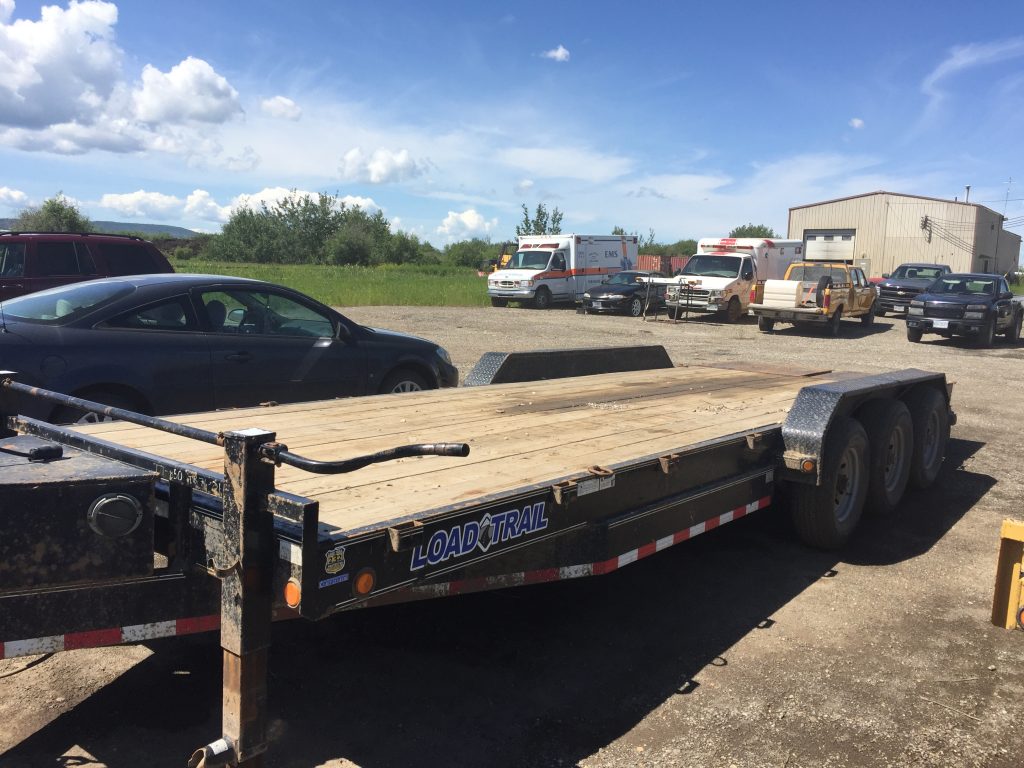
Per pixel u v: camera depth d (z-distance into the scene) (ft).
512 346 52.54
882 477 18.03
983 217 135.64
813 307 63.87
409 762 9.15
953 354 54.13
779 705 10.65
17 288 32.63
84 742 9.30
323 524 8.02
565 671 11.44
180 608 7.74
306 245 300.20
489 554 8.98
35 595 6.93
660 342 57.67
